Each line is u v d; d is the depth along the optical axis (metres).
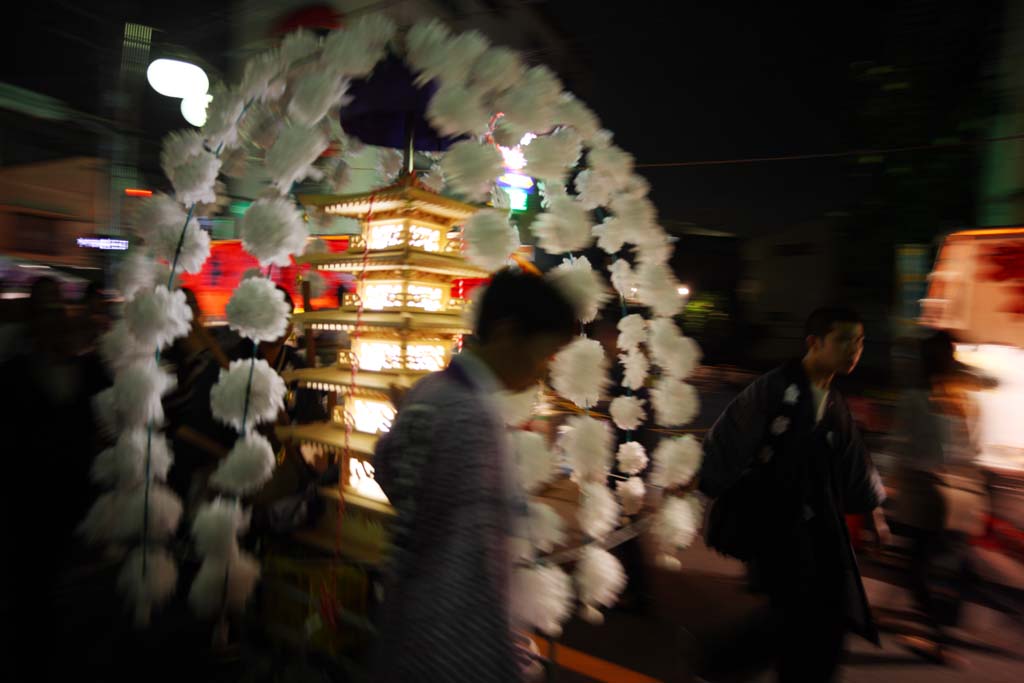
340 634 2.40
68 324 2.89
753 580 2.46
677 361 3.04
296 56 2.40
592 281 2.63
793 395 2.40
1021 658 3.32
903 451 3.43
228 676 2.43
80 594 3.17
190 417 2.97
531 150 2.51
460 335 3.05
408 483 1.34
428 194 2.67
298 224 2.20
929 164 6.72
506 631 1.25
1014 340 4.87
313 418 3.54
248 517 2.53
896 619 3.61
